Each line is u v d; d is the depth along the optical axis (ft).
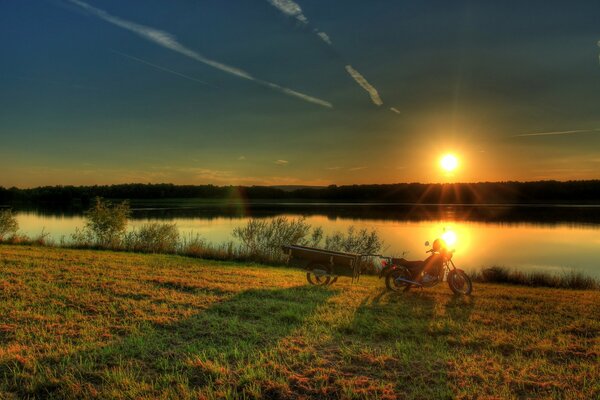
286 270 49.42
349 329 23.22
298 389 16.49
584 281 53.88
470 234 128.88
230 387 16.14
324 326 23.89
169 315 25.58
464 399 15.85
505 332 23.18
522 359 19.60
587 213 232.32
